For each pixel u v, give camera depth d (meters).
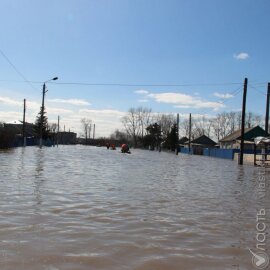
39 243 6.37
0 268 5.11
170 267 5.46
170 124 125.38
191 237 7.24
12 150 46.56
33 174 17.64
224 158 60.97
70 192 12.45
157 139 123.38
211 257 5.99
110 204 10.53
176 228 7.96
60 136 156.25
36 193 11.83
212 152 68.50
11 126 96.06
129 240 6.83
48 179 15.91
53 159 31.61
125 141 144.25
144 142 125.94
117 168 25.36
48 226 7.63
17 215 8.53
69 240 6.65
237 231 7.86
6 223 7.71
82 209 9.62
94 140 152.25
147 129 124.88
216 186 16.70
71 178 16.92
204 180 19.50
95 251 6.07
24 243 6.33
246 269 5.44
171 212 9.77
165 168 28.14
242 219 9.16
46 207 9.63
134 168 26.25
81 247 6.25
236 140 73.56
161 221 8.60
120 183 15.89
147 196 12.43
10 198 10.73
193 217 9.22
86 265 5.38
